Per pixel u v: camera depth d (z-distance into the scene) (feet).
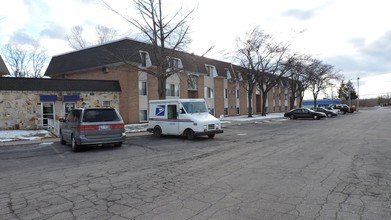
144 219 15.21
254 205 16.97
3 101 73.10
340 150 36.83
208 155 35.09
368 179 22.27
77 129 40.68
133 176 24.99
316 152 35.58
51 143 50.72
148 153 37.78
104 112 42.50
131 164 30.48
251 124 93.56
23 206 17.69
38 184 23.04
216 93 140.15
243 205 16.99
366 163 28.32
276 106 213.66
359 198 17.83
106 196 19.35
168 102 56.65
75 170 28.14
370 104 428.15
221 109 143.54
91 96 86.53
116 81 93.45
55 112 81.15
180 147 42.86
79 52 106.32
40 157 36.63
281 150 37.73
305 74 171.83
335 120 112.16
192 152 37.81
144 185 21.93
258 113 185.88
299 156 32.91
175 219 15.12
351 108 189.78
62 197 19.35
